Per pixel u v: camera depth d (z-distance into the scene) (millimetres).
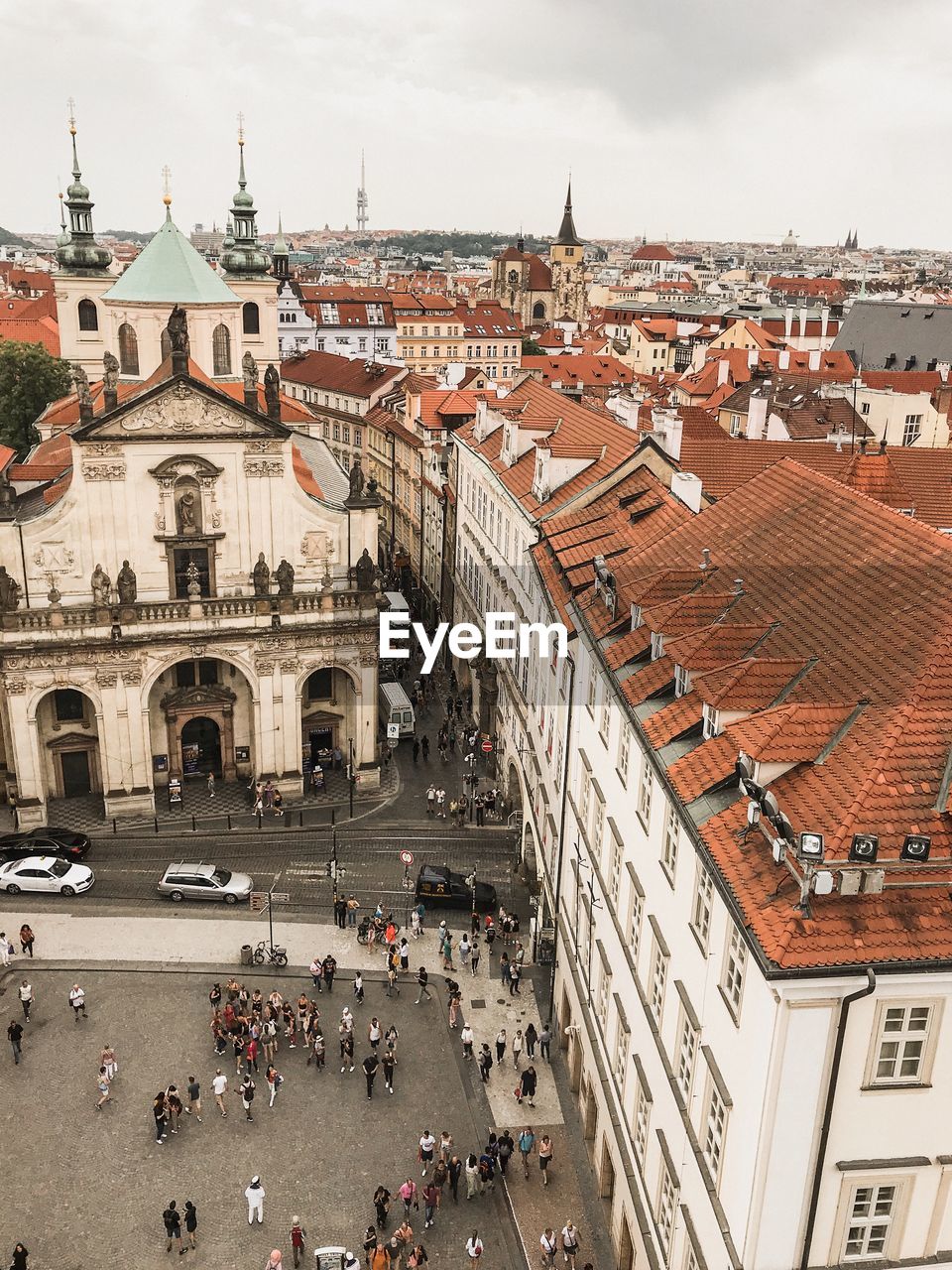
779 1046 21750
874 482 49906
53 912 58094
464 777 75812
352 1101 45500
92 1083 45844
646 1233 32719
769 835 24156
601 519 53969
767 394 103625
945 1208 23672
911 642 26969
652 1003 32562
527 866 62156
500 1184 41188
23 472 72812
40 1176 41000
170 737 70562
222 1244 38344
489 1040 49562
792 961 21031
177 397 63938
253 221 105938
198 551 67312
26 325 157875
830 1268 23781
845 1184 23172
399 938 56156
